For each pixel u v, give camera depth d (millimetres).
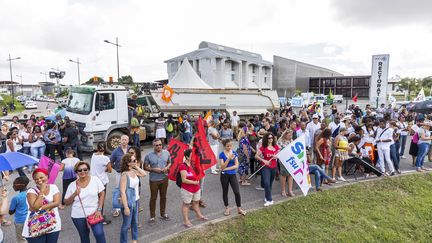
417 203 7449
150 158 5922
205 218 6152
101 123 12242
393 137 9391
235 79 62250
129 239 5391
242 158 8477
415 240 6078
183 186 5773
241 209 6598
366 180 8641
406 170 9914
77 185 4461
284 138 8211
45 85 105625
